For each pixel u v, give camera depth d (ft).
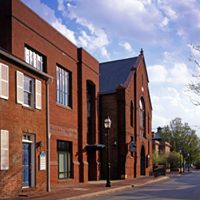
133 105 170.40
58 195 77.00
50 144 100.12
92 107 139.03
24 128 76.33
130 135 163.63
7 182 68.85
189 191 95.81
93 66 135.74
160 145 291.17
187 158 343.05
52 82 103.40
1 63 69.05
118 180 144.15
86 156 126.11
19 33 88.17
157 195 84.12
